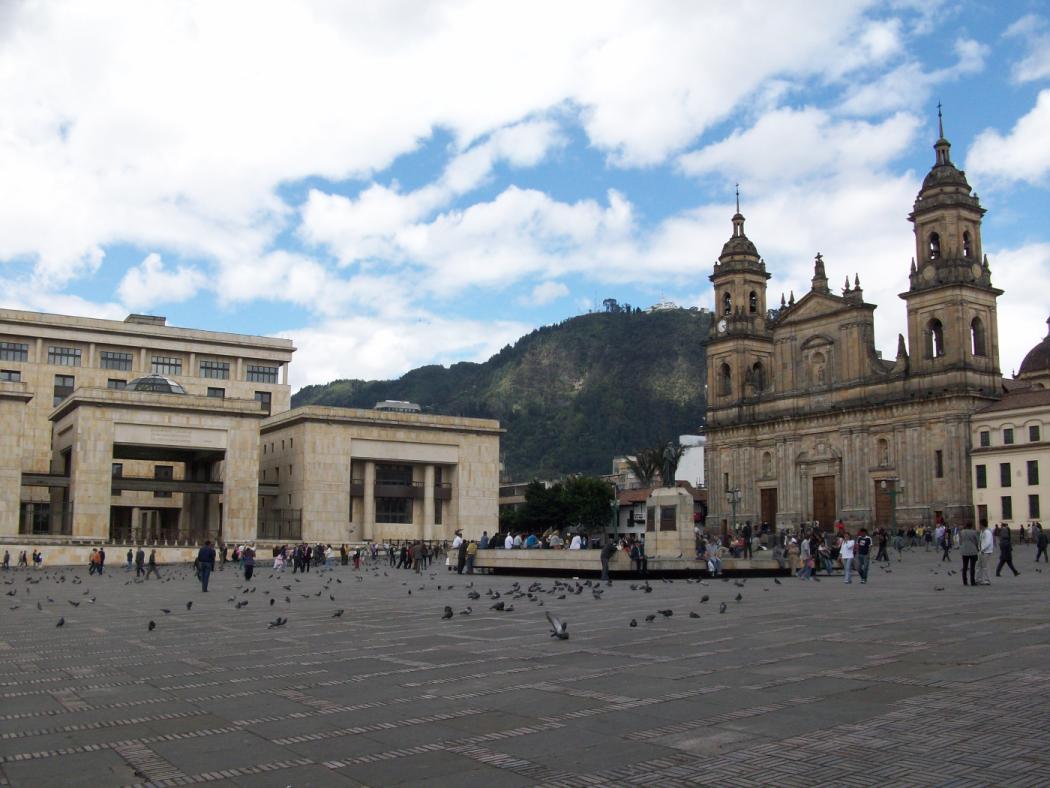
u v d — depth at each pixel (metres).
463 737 11.18
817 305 98.75
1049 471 76.06
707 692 13.55
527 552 54.31
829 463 95.00
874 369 93.19
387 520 110.56
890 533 82.25
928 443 85.81
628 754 10.21
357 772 9.77
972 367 84.88
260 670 16.75
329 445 104.44
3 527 86.31
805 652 17.31
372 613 28.73
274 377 131.75
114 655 19.33
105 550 82.56
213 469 111.88
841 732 10.87
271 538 100.81
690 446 165.25
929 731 10.78
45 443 116.81
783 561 51.50
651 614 25.03
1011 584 35.78
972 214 87.50
